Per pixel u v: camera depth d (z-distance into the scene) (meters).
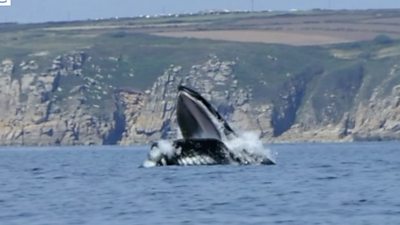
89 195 152.75
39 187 171.12
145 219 124.94
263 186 161.50
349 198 144.00
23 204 142.88
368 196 146.50
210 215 127.69
